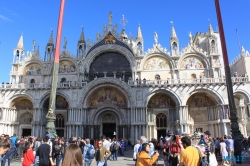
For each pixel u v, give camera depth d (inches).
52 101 1011.9
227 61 1199.6
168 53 1995.6
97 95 1919.3
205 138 622.8
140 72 1985.7
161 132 1892.2
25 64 2117.4
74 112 1818.4
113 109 1867.6
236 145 820.0
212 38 1994.3
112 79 1831.9
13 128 1967.3
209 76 1931.6
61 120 1978.3
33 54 2129.7
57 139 740.7
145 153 400.5
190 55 1995.6
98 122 1884.8
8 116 1935.3
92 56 2048.5
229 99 1130.0
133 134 1739.7
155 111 1900.8
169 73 1973.4
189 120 1803.6
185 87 1791.3
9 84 1947.6
